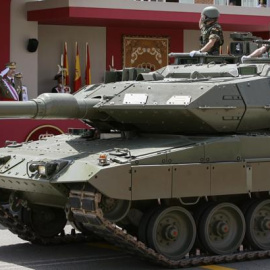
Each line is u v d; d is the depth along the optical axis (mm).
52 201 19234
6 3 34094
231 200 19203
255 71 20219
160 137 19500
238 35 22531
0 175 18984
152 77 20547
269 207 19484
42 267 18219
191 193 17750
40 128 30047
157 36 39344
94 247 20609
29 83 35719
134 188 17016
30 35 35562
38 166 17781
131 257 19312
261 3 39562
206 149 18047
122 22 36438
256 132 19641
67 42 37719
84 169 16969
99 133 20797
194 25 37719
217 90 18625
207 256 18359
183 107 18188
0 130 29250
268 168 18812
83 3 34312
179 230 18359
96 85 20938
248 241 19078
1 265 18406
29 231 20578
